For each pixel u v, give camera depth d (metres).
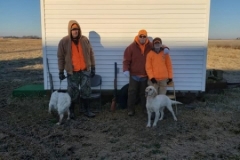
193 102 7.02
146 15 6.58
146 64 5.72
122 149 4.39
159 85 5.83
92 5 6.55
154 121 5.40
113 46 6.73
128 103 6.07
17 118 5.82
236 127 5.44
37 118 5.83
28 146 4.48
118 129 5.25
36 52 25.77
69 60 5.54
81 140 4.74
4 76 11.52
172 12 6.55
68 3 6.55
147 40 5.86
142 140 4.73
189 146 4.53
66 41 5.52
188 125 5.49
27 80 10.46
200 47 6.68
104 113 6.25
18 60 18.33
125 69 5.86
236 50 30.58
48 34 6.69
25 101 7.01
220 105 6.93
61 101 5.37
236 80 11.22
